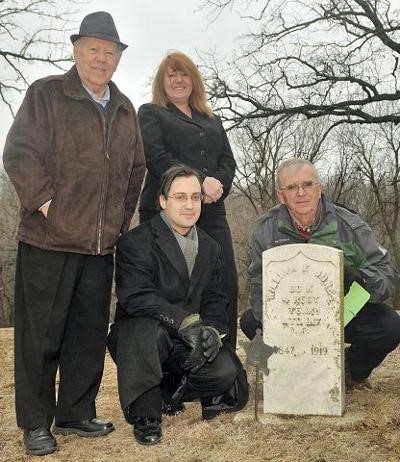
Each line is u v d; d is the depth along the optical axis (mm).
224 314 3844
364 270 3980
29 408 3355
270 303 3744
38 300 3326
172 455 3270
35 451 3336
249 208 29016
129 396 3318
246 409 3908
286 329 3721
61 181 3273
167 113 4277
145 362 3340
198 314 3467
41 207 3213
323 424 3596
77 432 3615
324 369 3684
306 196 3822
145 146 4188
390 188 28094
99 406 4305
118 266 3625
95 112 3363
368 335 4047
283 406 3727
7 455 3381
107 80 3426
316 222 3963
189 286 3672
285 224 3990
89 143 3320
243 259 27453
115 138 3432
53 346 3373
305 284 3699
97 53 3352
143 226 3717
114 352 3631
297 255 3711
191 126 4297
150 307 3434
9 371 5531
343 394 3730
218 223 4336
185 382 3617
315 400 3697
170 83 4316
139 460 3217
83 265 3445
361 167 26562
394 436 3359
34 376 3357
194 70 4336
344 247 3947
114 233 3434
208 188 4086
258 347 3715
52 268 3318
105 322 3588
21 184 3178
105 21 3373
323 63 16297
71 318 3545
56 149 3273
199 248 3729
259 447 3314
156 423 3467
